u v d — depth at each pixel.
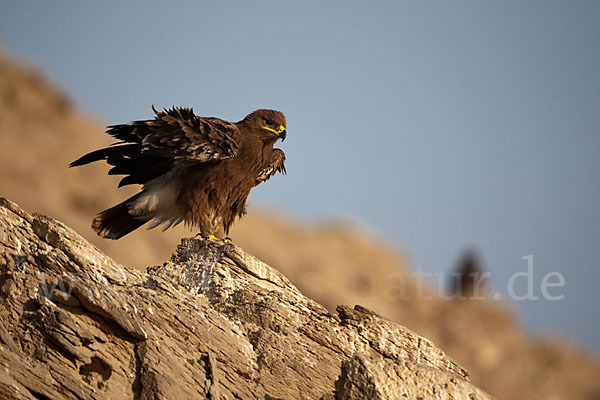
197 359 9.09
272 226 61.59
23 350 8.38
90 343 8.49
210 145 14.33
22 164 54.53
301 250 57.66
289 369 9.66
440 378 9.04
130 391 8.52
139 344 8.75
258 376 9.49
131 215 14.73
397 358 10.42
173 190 14.67
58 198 51.47
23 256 9.05
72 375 8.34
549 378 43.19
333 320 10.70
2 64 72.12
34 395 8.12
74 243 9.24
